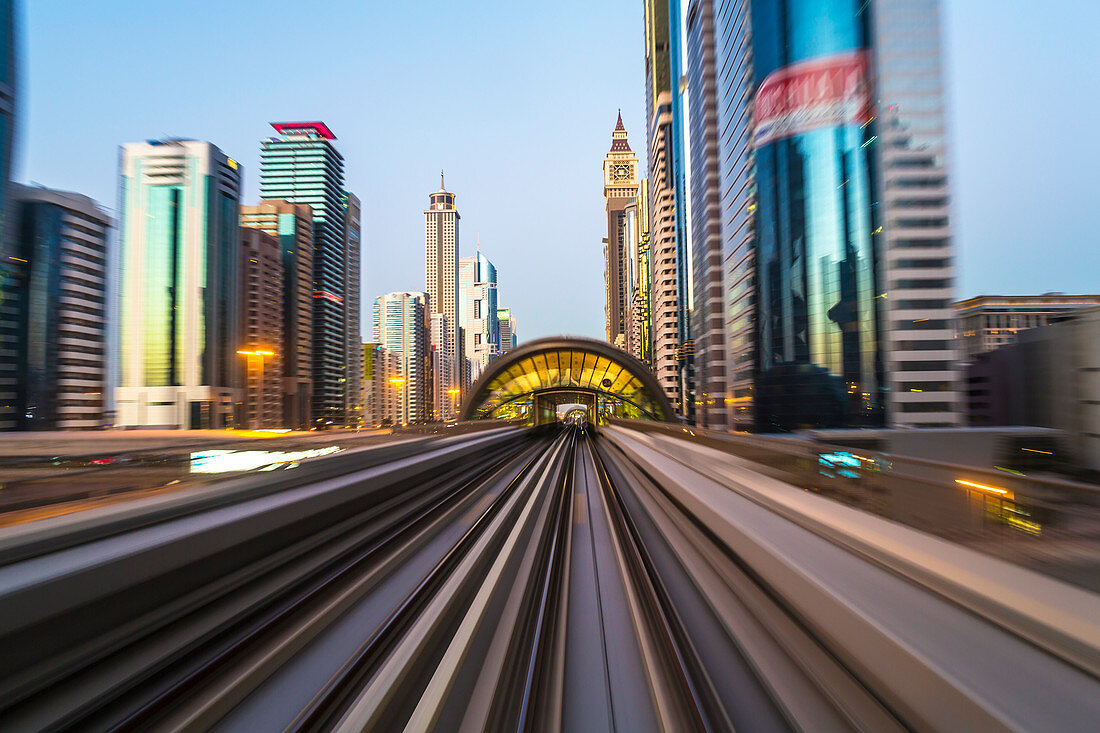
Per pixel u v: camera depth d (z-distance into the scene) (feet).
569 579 19.61
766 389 216.95
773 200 214.07
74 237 248.11
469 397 163.12
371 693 9.18
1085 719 5.99
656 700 10.96
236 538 14.97
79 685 9.71
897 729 7.81
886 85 196.13
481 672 11.23
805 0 204.64
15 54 253.44
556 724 10.43
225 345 340.18
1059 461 82.99
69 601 9.85
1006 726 5.94
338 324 503.20
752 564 13.96
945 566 9.55
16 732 8.57
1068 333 114.93
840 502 16.39
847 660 9.18
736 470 25.54
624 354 152.97
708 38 314.14
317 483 22.18
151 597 11.89
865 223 195.42
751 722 9.67
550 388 178.60
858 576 10.50
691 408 379.96
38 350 236.43
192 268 326.44
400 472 29.78
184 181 329.11
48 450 41.57
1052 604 7.57
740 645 11.96
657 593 16.26
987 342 354.54
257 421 372.38
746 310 233.14
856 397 193.98
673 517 25.91
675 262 413.80
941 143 195.21
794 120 206.80
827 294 199.72
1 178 238.48
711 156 308.19
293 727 9.23
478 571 17.33
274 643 12.30
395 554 19.92
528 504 30.83
